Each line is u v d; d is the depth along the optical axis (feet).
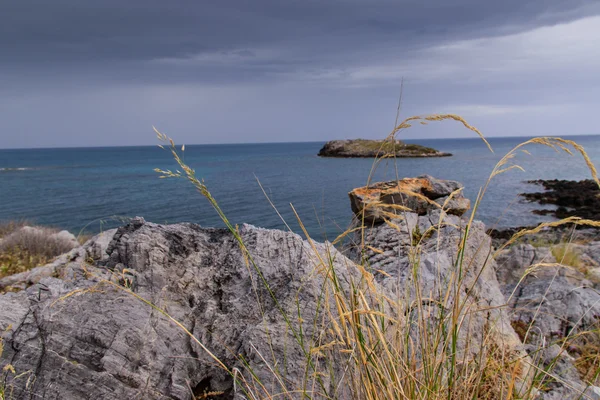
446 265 13.03
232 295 11.21
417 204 19.99
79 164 417.90
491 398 8.36
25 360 9.32
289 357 9.45
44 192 173.68
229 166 315.78
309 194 129.39
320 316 9.95
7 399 8.70
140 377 9.37
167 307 10.75
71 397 8.99
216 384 9.80
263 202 118.52
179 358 9.85
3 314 9.94
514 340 12.02
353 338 7.59
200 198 139.03
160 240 12.09
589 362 12.60
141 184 201.05
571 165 258.78
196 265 11.94
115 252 12.26
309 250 11.69
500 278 23.18
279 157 453.99
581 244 35.50
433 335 7.91
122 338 9.74
